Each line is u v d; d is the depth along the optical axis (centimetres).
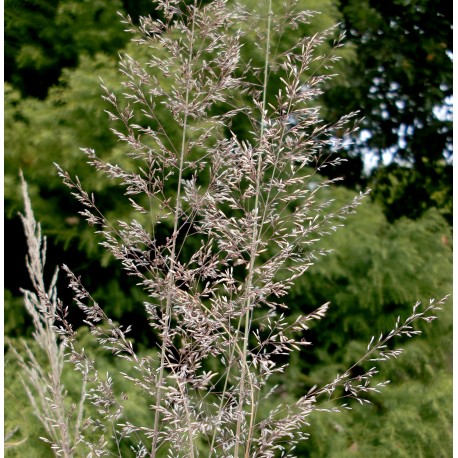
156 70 356
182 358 155
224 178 159
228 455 152
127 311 427
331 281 444
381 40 659
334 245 430
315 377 438
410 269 439
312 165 434
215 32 169
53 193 409
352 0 620
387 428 396
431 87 696
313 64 413
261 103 161
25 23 444
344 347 451
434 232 524
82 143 375
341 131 617
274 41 344
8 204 405
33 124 391
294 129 157
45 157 389
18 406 317
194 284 160
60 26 441
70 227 404
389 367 435
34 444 308
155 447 154
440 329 443
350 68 611
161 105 350
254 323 405
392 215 700
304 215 160
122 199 393
